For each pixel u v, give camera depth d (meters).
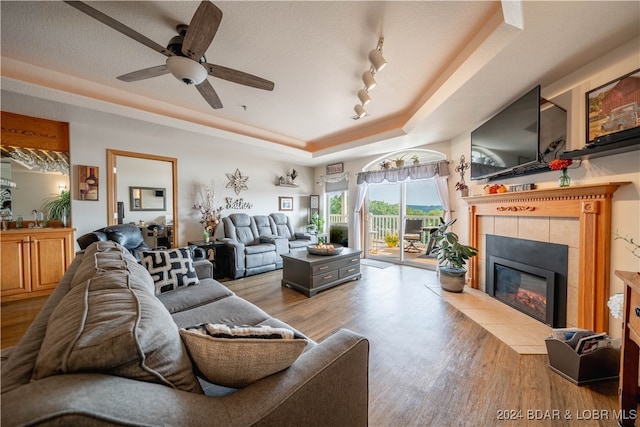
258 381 0.78
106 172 3.53
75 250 3.27
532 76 2.15
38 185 3.34
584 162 2.05
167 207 6.20
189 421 0.57
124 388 0.54
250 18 1.73
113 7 1.65
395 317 2.53
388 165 5.03
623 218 1.80
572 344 1.67
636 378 1.26
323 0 1.59
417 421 1.30
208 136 3.77
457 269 3.32
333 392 0.89
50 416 0.42
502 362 1.78
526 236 2.59
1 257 2.82
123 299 0.82
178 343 0.75
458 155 3.81
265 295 3.19
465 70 2.14
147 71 1.93
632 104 1.70
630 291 1.27
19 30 1.85
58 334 0.63
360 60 2.23
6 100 2.49
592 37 1.69
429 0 1.58
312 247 3.72
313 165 6.32
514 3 1.41
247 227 4.85
